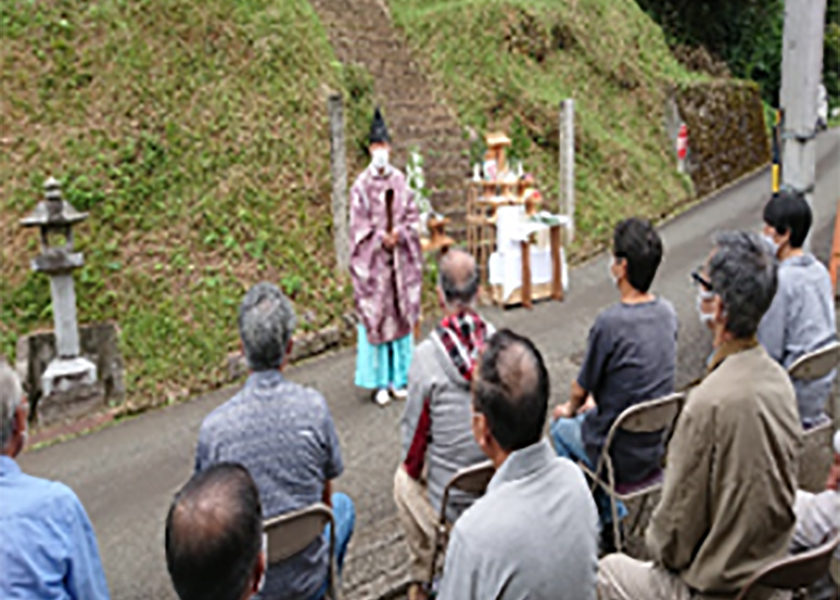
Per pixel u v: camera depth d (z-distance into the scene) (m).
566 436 3.45
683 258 9.51
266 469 2.38
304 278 7.36
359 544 3.82
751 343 2.21
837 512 2.45
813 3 5.08
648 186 11.83
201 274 6.85
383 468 4.70
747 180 13.74
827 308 3.50
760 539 2.14
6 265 6.34
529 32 12.20
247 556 1.41
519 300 8.01
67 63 7.11
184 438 5.37
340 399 5.88
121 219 6.76
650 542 2.33
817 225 9.95
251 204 7.46
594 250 10.05
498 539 1.67
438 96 11.63
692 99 13.39
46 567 1.94
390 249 5.55
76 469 4.93
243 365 6.48
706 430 2.13
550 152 11.24
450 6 12.62
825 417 3.48
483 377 1.80
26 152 6.71
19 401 2.06
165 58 7.63
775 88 17.30
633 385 3.04
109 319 6.37
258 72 8.22
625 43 13.59
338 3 12.23
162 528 4.21
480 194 9.64
